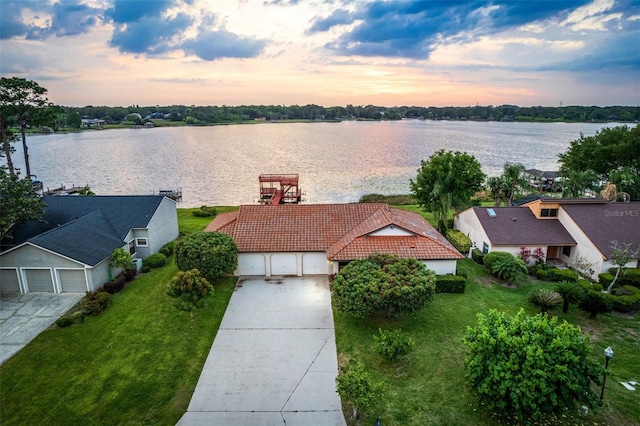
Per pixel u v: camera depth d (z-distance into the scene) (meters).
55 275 27.41
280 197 58.75
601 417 16.53
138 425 16.53
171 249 36.16
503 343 15.77
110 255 29.55
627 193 45.38
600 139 55.50
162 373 19.75
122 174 95.31
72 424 16.52
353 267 25.08
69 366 20.05
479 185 42.91
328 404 17.77
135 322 24.20
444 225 42.50
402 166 109.44
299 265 31.23
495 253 31.22
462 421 16.50
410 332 23.22
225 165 109.50
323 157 127.38
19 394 18.09
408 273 24.12
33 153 136.00
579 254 32.62
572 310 25.72
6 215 28.94
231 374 19.78
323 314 25.50
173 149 147.12
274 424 16.64
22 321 23.97
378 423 15.70
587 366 15.34
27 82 51.00
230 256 28.58
